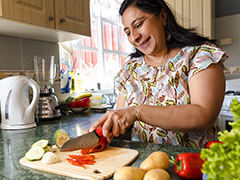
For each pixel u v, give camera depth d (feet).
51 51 5.70
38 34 4.69
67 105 5.62
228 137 0.98
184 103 2.86
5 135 3.46
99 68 8.39
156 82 3.12
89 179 1.73
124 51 10.13
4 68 4.55
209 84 2.41
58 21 4.39
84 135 2.30
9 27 3.94
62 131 2.65
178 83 2.91
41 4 4.06
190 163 1.59
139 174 1.56
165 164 1.73
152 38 2.90
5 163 2.19
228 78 9.22
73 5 4.83
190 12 7.34
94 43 8.13
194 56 2.83
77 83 6.65
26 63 5.03
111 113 2.39
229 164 0.95
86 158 2.11
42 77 4.79
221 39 9.23
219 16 9.22
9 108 3.83
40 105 4.50
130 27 2.93
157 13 2.88
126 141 2.74
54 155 2.09
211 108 2.28
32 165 2.03
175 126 2.29
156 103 3.07
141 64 3.36
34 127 3.97
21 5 3.67
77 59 7.27
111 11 8.86
